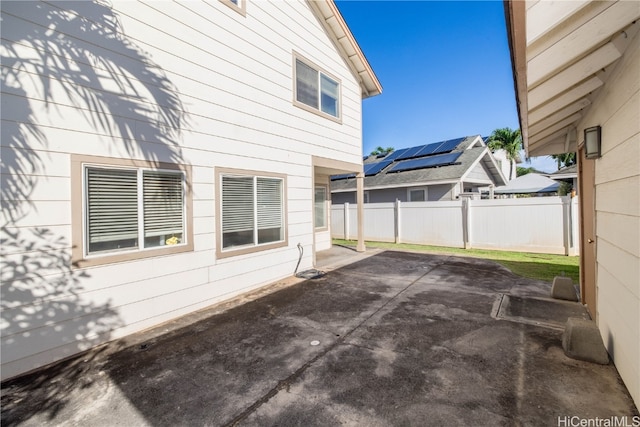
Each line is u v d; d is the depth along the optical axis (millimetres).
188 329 4219
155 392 2783
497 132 30234
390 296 5465
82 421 2434
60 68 3488
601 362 3053
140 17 4258
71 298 3553
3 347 3074
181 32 4773
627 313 2625
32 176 3279
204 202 5121
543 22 1763
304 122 7594
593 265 4090
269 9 6508
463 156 14992
